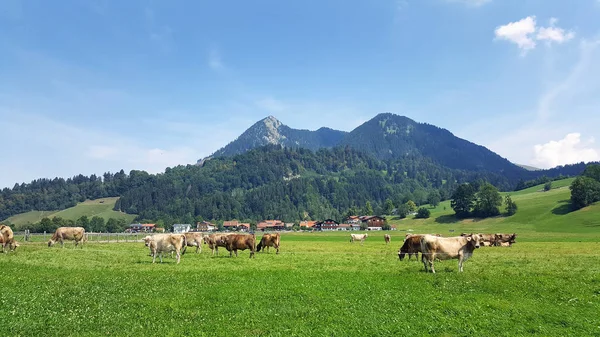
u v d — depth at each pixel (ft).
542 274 86.43
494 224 578.25
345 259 122.83
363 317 53.01
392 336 46.21
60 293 65.36
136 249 159.74
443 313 55.06
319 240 329.11
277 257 128.88
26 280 75.92
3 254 123.44
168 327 48.83
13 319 50.16
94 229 643.45
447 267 98.94
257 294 65.92
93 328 48.24
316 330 47.85
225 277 82.17
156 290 68.85
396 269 95.96
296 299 62.80
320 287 71.51
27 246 159.74
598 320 50.93
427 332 47.44
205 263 108.06
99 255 126.62
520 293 65.77
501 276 81.92
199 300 61.98
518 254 144.97
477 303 59.31
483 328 48.65
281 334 46.55
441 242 90.48
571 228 467.52
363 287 71.41
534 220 547.49
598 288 69.41
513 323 50.29
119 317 52.54
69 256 120.78
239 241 129.49
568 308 56.80
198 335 46.03
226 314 54.75
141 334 46.06
